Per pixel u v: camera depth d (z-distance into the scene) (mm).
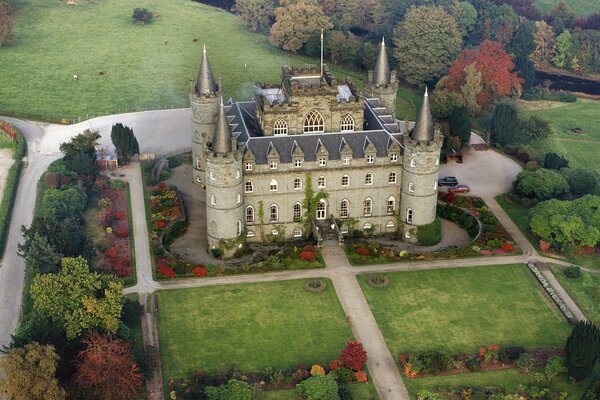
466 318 135375
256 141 153750
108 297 121938
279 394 116750
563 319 135750
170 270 145875
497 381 120250
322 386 114188
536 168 188750
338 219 160625
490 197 179125
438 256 153875
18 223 163875
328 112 157250
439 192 179500
